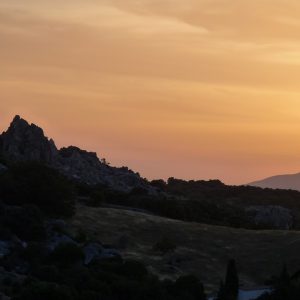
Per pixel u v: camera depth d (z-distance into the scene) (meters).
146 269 128.88
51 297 96.31
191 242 160.88
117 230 162.25
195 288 115.75
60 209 160.88
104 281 111.06
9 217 140.38
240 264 151.00
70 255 123.62
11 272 113.81
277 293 107.56
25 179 163.50
